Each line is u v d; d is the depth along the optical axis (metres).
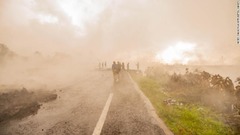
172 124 7.68
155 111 9.38
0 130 6.79
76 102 10.98
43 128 7.02
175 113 8.94
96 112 9.05
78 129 6.95
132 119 8.11
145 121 7.91
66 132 6.67
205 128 7.45
